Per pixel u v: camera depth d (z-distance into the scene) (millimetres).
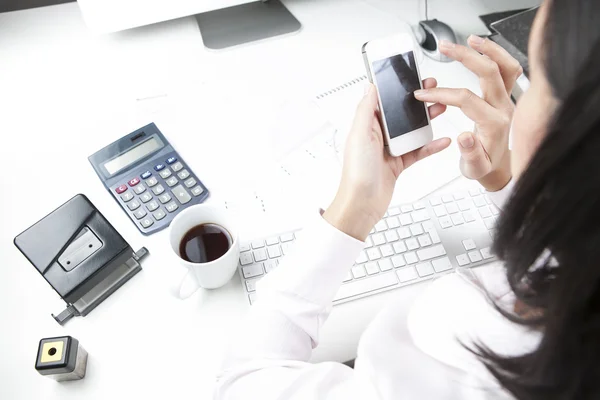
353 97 759
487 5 905
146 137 694
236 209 644
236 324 572
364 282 594
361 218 497
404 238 626
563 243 246
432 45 823
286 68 805
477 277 415
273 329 479
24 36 838
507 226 279
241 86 779
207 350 555
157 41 841
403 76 559
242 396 444
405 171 683
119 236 583
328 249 481
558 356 271
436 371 377
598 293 245
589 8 237
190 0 776
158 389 531
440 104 588
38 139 718
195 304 582
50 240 573
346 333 564
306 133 719
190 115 742
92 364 543
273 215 639
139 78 791
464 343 366
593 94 220
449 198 664
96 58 817
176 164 670
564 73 254
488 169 562
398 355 398
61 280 555
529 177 256
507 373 321
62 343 511
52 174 684
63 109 751
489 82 573
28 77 788
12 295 586
